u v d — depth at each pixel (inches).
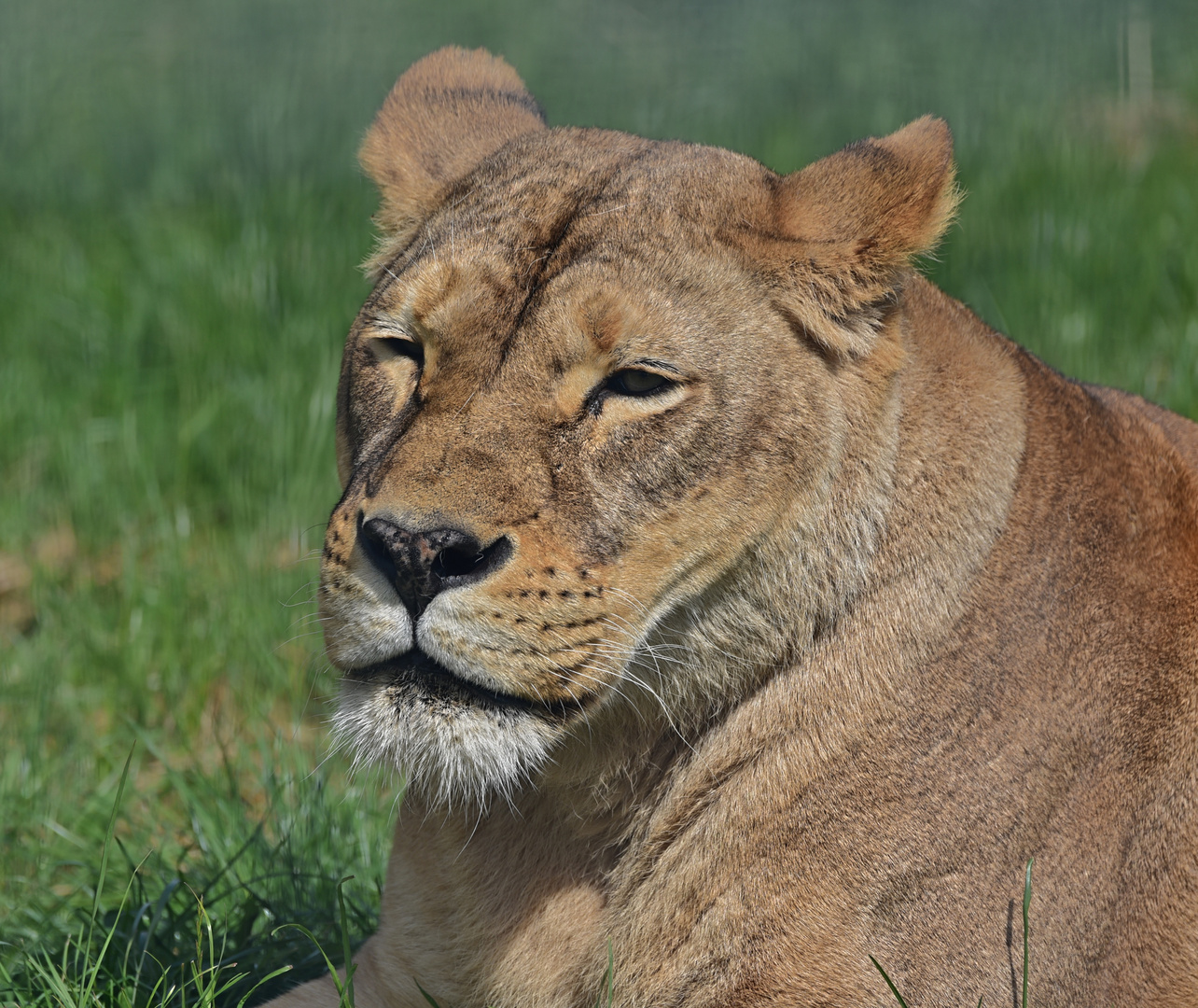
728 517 246.4
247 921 322.7
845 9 1200.2
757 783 254.7
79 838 371.9
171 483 553.3
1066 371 541.6
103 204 843.4
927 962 248.5
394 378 254.7
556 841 271.4
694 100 1026.7
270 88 1099.3
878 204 250.8
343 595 235.3
